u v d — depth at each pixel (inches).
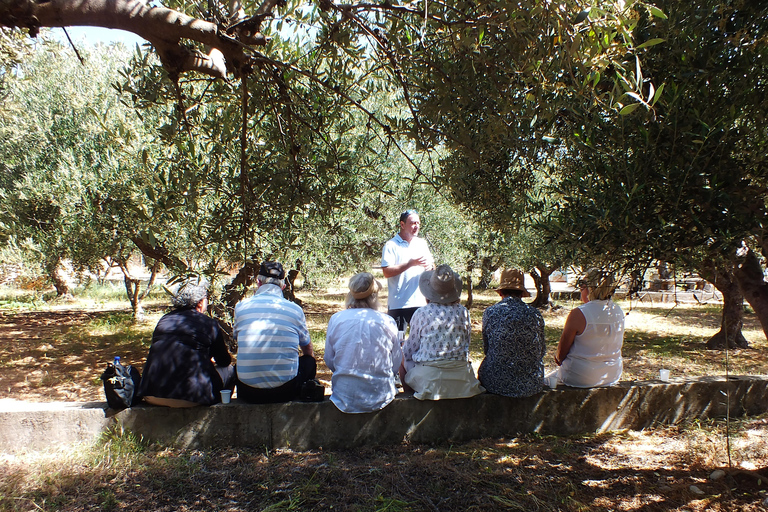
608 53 76.7
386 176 333.4
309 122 142.6
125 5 91.0
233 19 116.3
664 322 487.2
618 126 88.4
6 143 333.1
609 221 84.1
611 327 164.1
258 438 147.5
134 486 123.1
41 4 84.4
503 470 134.3
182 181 109.9
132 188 263.3
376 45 129.9
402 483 126.8
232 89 139.2
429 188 370.9
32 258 335.9
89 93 320.2
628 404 167.2
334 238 330.6
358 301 160.7
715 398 175.0
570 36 78.6
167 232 166.1
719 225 81.0
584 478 130.1
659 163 85.8
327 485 125.7
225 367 160.7
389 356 153.3
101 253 320.5
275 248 169.0
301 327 158.1
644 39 96.6
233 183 134.0
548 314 596.1
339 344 151.6
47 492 118.6
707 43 92.1
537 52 91.0
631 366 278.4
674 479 128.5
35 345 349.4
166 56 101.4
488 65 109.0
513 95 112.2
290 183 130.8
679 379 178.1
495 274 855.1
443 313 155.2
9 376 261.4
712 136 81.7
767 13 90.7
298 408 147.9
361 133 268.4
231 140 135.1
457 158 139.0
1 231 323.9
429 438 154.4
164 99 132.8
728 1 92.6
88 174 291.4
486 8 100.7
